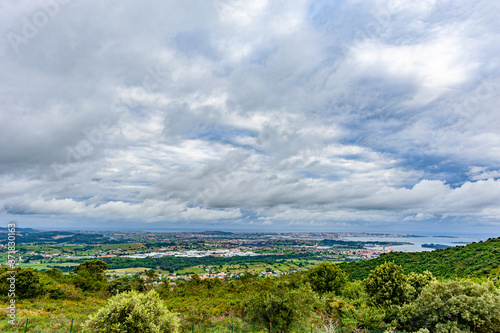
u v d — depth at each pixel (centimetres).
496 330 1578
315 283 3369
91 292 4441
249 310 2208
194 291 4478
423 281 2206
